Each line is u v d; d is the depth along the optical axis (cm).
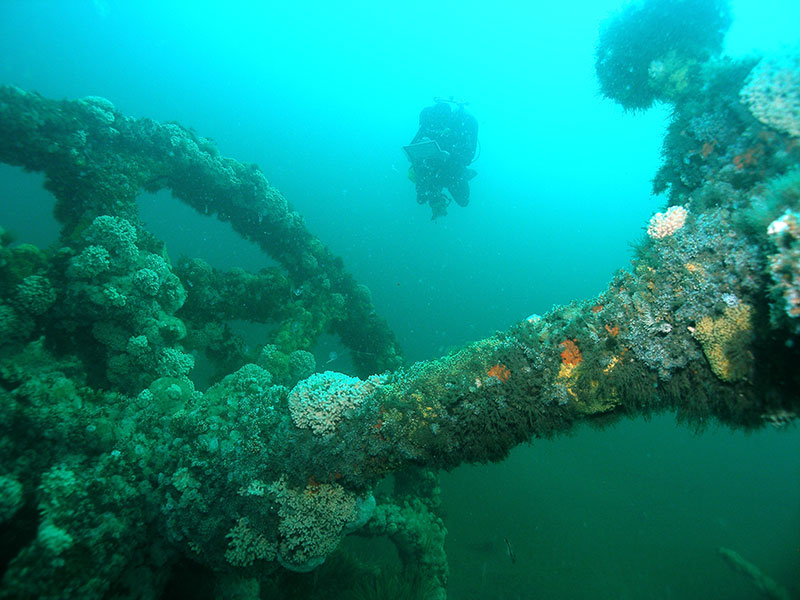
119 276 443
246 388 392
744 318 207
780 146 239
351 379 304
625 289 248
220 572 311
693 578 893
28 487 317
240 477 295
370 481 293
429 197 1021
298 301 665
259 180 658
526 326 263
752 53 273
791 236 177
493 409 254
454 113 1003
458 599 704
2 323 381
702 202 256
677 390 229
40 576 256
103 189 496
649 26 322
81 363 430
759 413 215
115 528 297
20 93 458
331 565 557
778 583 815
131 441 351
